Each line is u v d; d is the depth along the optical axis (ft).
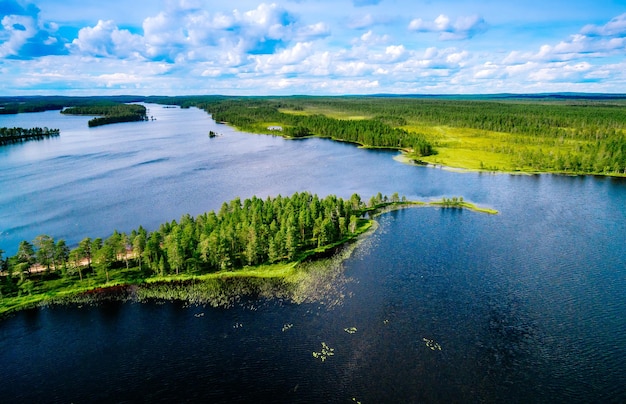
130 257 485.15
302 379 297.12
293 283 432.25
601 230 583.17
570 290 421.18
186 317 372.17
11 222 614.75
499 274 453.58
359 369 306.55
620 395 285.23
